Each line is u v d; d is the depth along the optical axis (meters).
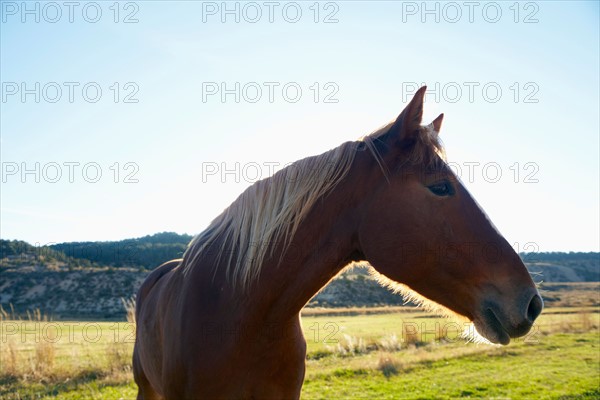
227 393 2.45
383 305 37.56
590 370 10.63
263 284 2.46
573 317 23.20
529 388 8.84
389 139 2.44
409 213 2.26
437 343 14.95
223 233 2.73
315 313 29.59
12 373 9.04
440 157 2.36
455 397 8.21
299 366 2.63
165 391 2.74
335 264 2.45
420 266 2.26
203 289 2.60
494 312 2.15
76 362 9.77
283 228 2.46
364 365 10.77
